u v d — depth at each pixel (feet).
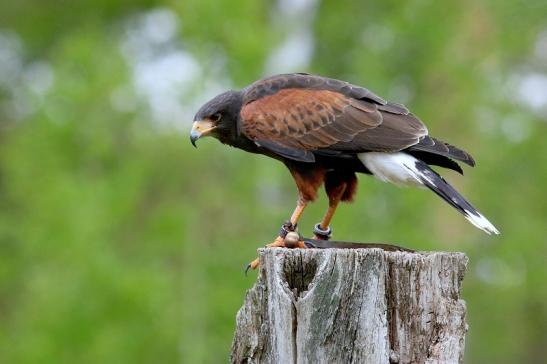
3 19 96.63
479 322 71.51
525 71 74.64
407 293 24.89
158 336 54.70
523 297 69.56
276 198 61.11
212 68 55.52
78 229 55.62
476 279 68.69
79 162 59.31
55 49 90.38
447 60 67.31
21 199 63.52
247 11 56.85
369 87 62.28
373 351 24.23
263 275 25.16
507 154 65.46
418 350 24.80
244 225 57.00
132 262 56.65
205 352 54.80
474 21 73.77
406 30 65.21
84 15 94.99
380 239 55.57
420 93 68.69
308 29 88.17
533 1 69.26
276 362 24.52
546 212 67.21
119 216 56.29
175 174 57.11
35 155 58.85
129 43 80.28
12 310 69.62
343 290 24.20
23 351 56.34
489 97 65.82
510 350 75.92
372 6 83.61
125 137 58.44
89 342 54.65
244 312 25.36
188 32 56.29
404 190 57.11
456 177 69.00
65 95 57.93
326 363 24.06
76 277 54.85
